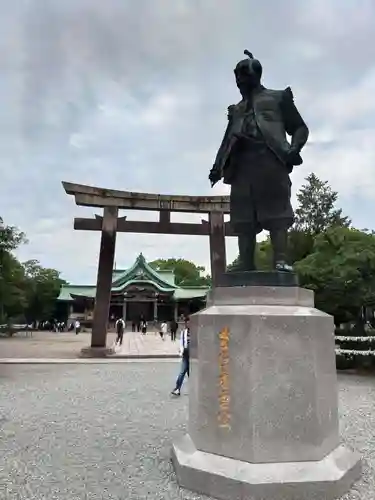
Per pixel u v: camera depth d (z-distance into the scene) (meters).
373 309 20.75
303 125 5.62
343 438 7.27
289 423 4.59
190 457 4.93
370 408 9.89
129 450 6.39
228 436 4.71
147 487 4.89
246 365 4.66
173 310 63.94
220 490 4.50
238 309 4.92
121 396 11.21
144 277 63.12
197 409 5.06
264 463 4.51
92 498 4.63
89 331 58.56
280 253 5.47
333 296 16.89
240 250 5.77
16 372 16.20
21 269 46.81
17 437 7.18
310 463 4.56
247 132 5.59
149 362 19.61
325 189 43.88
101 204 21.69
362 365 17.30
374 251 16.45
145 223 22.33
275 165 5.49
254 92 5.77
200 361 5.08
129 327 59.12
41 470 5.54
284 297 4.99
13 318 53.88
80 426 7.95
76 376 15.09
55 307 65.94
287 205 5.53
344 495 4.56
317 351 4.82
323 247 18.12
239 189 5.75
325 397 4.89
